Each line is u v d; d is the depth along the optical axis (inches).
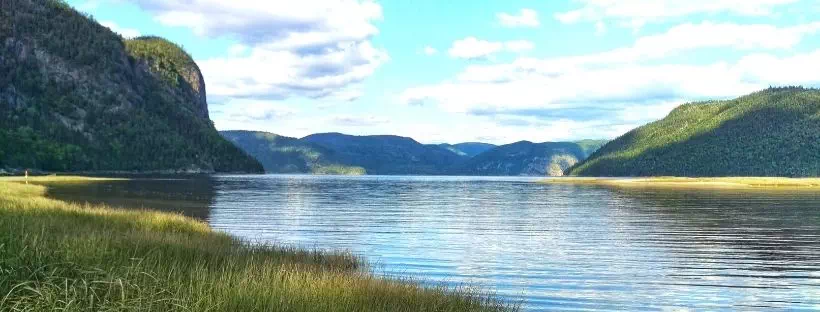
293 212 1768.0
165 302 350.6
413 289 490.0
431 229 1325.0
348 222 1476.4
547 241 1113.4
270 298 377.1
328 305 390.0
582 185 5295.3
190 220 1074.7
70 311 317.1
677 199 2618.1
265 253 738.8
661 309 592.7
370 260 870.4
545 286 697.0
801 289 682.8
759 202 2336.4
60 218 882.1
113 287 375.2
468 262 865.5
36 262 419.8
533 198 2785.4
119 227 861.8
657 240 1120.2
